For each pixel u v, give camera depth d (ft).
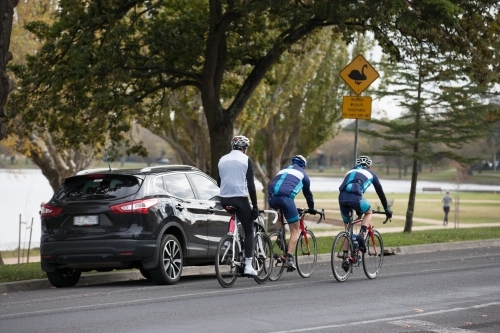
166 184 56.90
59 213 54.70
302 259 57.82
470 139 116.26
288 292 49.85
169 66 93.91
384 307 43.45
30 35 123.03
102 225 53.98
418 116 114.32
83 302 46.39
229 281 52.60
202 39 91.04
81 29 89.76
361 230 56.13
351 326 37.73
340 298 46.96
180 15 93.91
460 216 194.08
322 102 173.47
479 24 85.20
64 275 57.77
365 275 59.47
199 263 59.72
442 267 65.26
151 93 99.86
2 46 51.93
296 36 90.74
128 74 87.66
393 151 115.96
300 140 181.78
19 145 131.23
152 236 54.03
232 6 86.12
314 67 155.33
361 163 56.90
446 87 108.37
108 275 62.18
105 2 87.61
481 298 46.65
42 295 50.60
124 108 97.09
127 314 41.47
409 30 86.94
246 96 91.61
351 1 79.15
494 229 116.26
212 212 59.82
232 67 95.55
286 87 154.10
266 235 55.16
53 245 54.44
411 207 114.52
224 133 90.22
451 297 47.06
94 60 87.15
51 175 138.00
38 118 94.68
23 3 122.52
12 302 46.96
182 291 51.08
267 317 40.29
